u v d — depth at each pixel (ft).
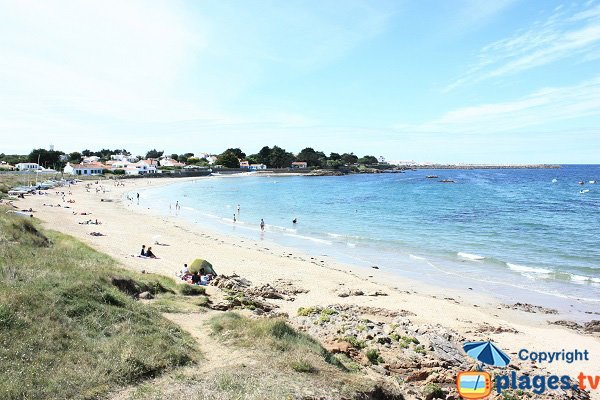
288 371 39.52
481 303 89.76
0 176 366.22
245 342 47.19
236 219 225.15
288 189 428.15
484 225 196.54
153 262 107.65
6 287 46.96
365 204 291.79
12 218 99.50
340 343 55.42
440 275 113.39
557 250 143.64
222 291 82.89
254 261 120.67
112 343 41.78
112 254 108.06
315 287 94.94
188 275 92.58
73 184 393.29
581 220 209.56
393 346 55.93
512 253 139.95
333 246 153.69
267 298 84.74
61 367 35.73
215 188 437.99
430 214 236.63
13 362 34.47
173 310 61.31
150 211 242.99
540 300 92.58
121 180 494.18
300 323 66.39
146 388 34.99
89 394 32.96
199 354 44.11
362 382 39.99
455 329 70.64
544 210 249.75
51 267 61.87
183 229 179.93
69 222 164.76
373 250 146.72
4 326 38.58
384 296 90.12
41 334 39.37
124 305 52.80
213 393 33.96
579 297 94.58
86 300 49.47
